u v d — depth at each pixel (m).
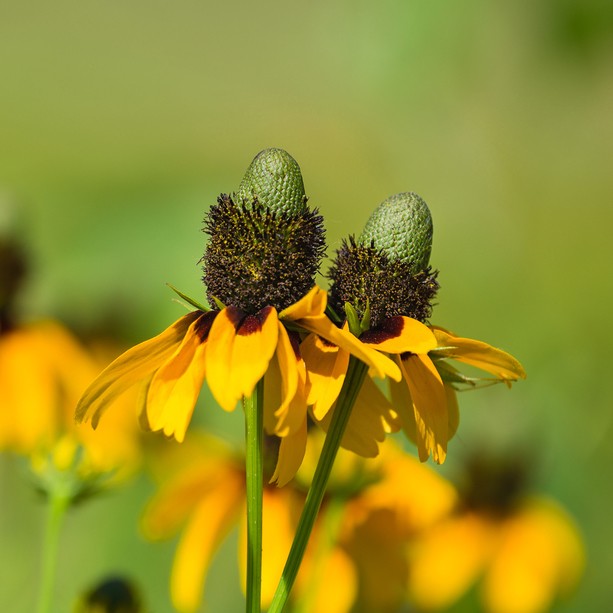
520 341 0.87
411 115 0.74
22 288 0.59
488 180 0.82
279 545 0.53
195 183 0.60
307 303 0.45
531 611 0.57
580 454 0.65
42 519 0.60
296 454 0.46
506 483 0.59
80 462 0.51
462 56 0.63
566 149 0.84
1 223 0.60
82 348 0.59
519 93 0.69
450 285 0.88
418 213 0.47
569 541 0.59
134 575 0.60
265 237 0.46
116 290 0.60
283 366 0.45
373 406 0.47
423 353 0.46
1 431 0.57
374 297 0.47
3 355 0.58
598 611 0.62
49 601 0.51
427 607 0.56
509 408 0.60
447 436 0.46
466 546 0.58
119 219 0.60
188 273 0.59
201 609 0.61
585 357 0.81
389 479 0.53
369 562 0.53
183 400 0.46
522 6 0.63
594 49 0.63
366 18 0.63
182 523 0.58
